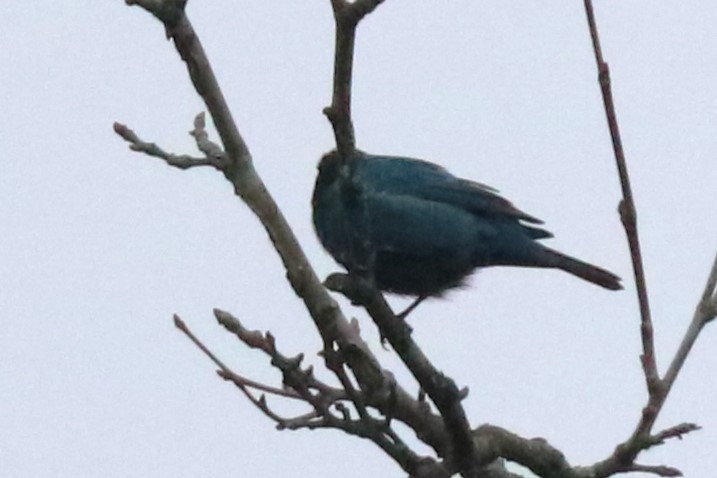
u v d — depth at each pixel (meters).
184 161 11.82
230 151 11.83
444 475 12.09
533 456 12.91
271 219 11.88
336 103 11.24
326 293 11.93
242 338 11.34
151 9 11.11
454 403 12.07
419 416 12.57
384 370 12.59
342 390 11.74
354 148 11.86
